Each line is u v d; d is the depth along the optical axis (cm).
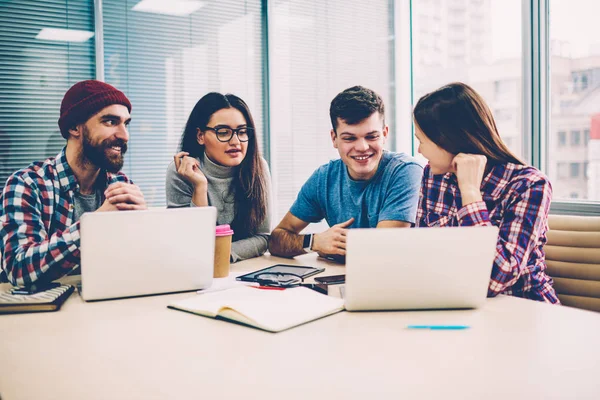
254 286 138
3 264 144
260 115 361
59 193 163
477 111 145
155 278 132
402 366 86
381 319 112
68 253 138
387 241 113
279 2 363
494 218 144
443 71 355
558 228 168
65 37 299
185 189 202
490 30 301
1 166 290
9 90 289
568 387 77
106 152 163
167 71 328
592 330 104
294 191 376
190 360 90
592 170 268
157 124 326
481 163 140
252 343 98
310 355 92
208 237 136
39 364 89
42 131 297
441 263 115
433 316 114
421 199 174
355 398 74
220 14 343
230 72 349
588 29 263
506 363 87
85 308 123
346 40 390
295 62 371
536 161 286
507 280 128
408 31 404
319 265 175
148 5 320
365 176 189
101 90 161
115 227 126
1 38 285
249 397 75
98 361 90
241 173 202
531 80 283
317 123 383
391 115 409
